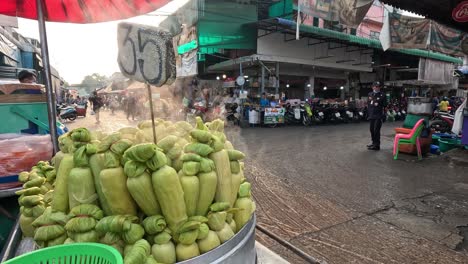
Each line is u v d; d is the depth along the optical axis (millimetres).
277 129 11953
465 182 4684
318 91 17625
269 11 11383
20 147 2061
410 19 7340
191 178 1062
